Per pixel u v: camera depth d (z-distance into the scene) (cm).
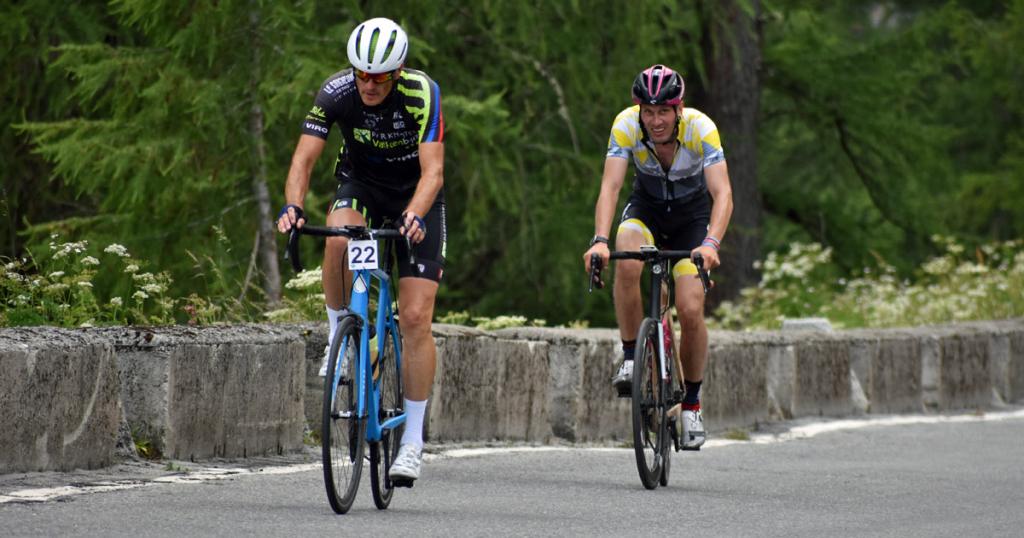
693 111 2531
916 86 8212
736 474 2783
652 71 2448
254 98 4322
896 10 12269
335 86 2080
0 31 4738
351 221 2117
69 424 2184
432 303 2122
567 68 5822
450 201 6175
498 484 2427
